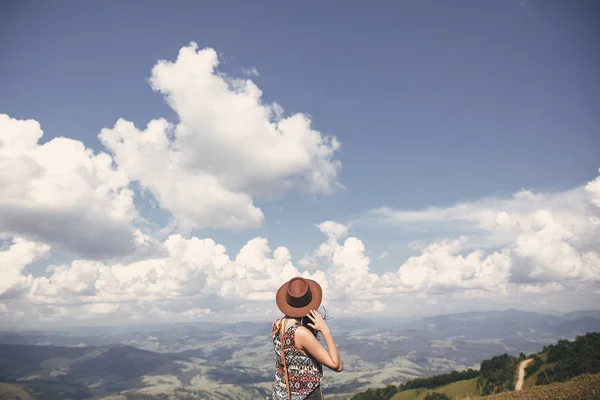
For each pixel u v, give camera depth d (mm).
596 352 77250
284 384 4449
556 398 16188
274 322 4805
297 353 4461
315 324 4512
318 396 4438
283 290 4789
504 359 107688
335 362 4309
